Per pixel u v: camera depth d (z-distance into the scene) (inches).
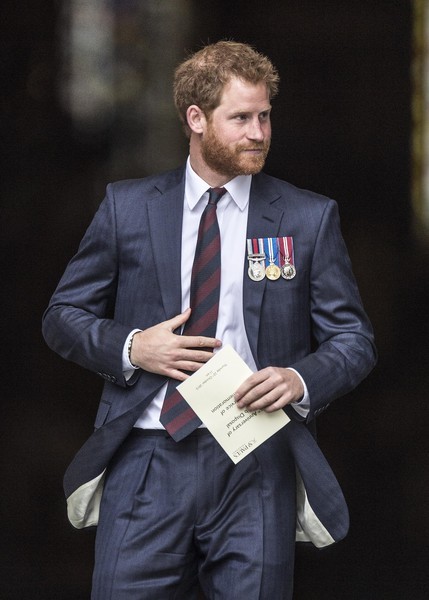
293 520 495.8
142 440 494.0
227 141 471.2
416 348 1492.4
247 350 488.4
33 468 1144.2
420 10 1716.3
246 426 471.2
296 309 490.3
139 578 485.1
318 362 478.0
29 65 1582.2
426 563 933.2
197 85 474.0
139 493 489.1
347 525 492.4
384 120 1718.8
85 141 1592.0
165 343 472.7
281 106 1738.4
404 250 1662.2
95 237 502.0
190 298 486.6
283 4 1711.4
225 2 1665.8
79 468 494.9
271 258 487.8
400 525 1006.4
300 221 492.1
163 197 495.8
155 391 486.0
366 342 493.0
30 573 912.3
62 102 1589.6
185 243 491.8
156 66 1600.6
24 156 1573.6
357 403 1315.2
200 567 497.4
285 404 465.4
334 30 1727.4
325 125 1732.3
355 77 1729.8
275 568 483.8
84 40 1588.3
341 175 1716.3
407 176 1704.0
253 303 485.1
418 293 1611.7
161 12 1600.6
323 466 487.2
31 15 1574.8
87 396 1321.4
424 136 1708.9
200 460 485.7
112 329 488.7
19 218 1549.0
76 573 914.7
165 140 1604.3
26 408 1289.4
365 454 1182.9
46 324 507.2
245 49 475.8
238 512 486.3
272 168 1733.5
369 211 1690.5
